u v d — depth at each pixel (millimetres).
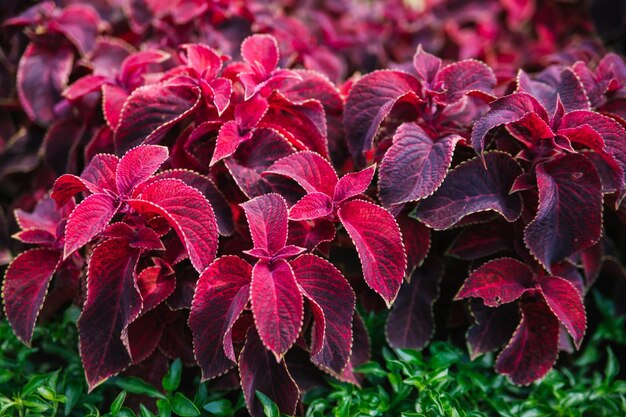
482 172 744
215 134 787
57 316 830
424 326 791
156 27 941
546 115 739
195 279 744
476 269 751
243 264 707
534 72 999
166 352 761
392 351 810
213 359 706
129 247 715
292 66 962
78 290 768
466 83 776
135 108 758
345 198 731
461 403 783
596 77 819
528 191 751
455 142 731
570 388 819
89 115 856
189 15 921
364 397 758
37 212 801
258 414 718
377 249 717
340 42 1005
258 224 706
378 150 780
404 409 761
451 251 776
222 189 774
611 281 892
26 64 892
